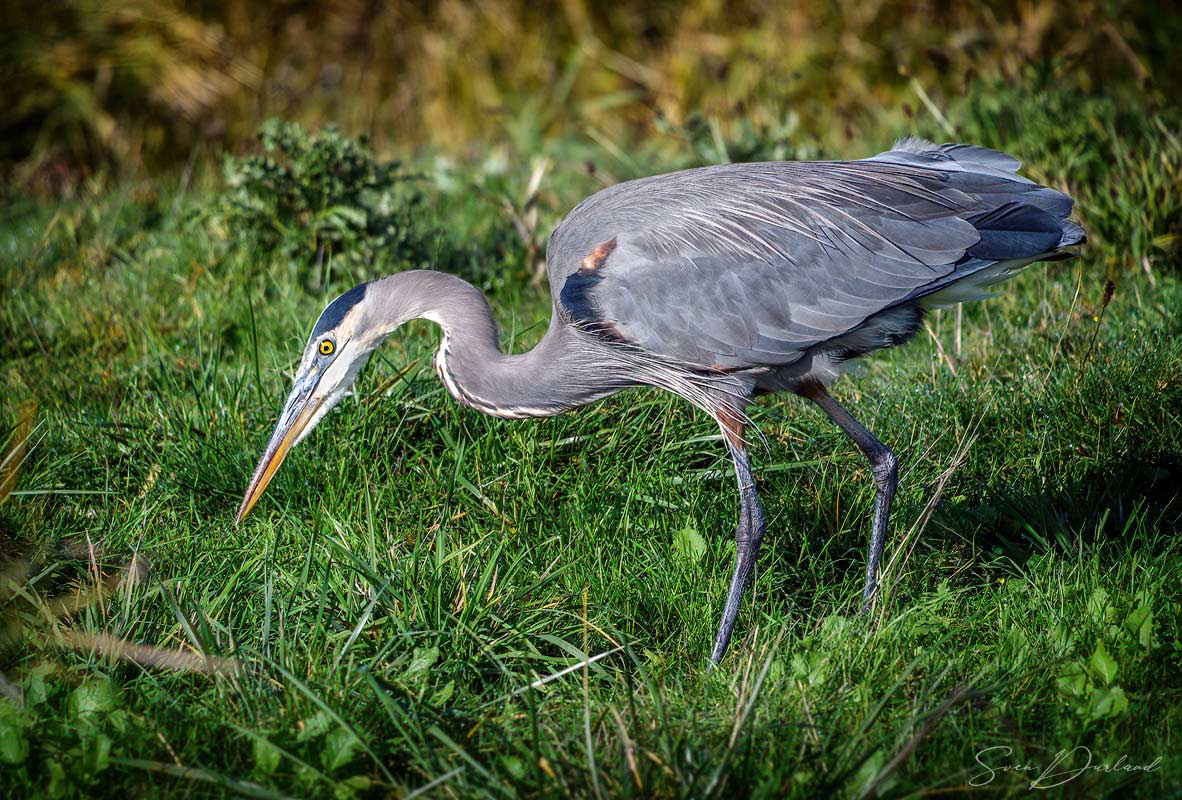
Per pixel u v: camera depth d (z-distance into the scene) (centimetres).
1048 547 879
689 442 1036
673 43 2312
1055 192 902
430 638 788
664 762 643
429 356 1111
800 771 644
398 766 686
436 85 2330
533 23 2400
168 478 1010
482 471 1007
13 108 2194
